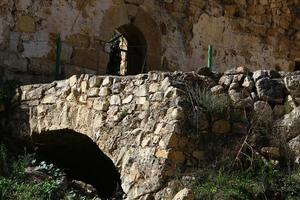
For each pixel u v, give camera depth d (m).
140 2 14.47
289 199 7.66
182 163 8.30
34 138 10.62
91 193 9.45
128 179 8.68
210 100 8.73
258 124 8.66
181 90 8.70
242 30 16.84
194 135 8.45
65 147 10.86
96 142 9.46
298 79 8.80
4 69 12.22
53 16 12.99
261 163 8.27
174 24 15.16
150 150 8.51
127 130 9.04
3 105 10.98
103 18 13.80
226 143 8.55
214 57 16.08
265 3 17.41
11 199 8.52
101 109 9.52
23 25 12.57
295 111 8.64
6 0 12.36
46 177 9.45
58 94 10.32
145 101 8.98
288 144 8.50
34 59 12.66
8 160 9.84
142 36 14.58
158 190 8.16
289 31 18.12
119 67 15.54
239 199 7.70
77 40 13.33
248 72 9.07
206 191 7.83
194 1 15.62
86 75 9.93
